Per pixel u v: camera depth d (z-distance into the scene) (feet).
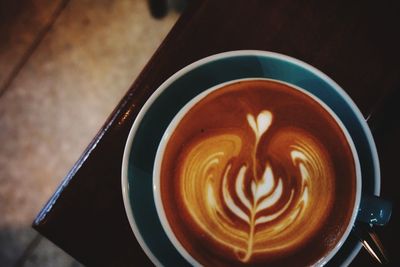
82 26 1.97
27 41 1.96
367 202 0.90
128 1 1.98
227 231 0.93
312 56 0.99
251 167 0.95
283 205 0.94
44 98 1.95
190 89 0.96
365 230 0.91
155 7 1.93
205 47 0.99
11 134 1.92
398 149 0.98
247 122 0.95
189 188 0.93
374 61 0.99
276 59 0.95
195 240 0.92
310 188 0.94
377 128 0.98
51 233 0.94
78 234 0.95
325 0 1.01
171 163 0.93
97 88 1.96
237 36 0.99
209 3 0.99
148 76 0.98
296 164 0.95
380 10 1.01
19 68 1.96
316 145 0.95
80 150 1.92
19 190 1.89
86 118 1.94
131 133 0.93
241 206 0.94
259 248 0.93
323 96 0.96
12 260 1.86
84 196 0.95
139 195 0.93
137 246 0.95
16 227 1.87
